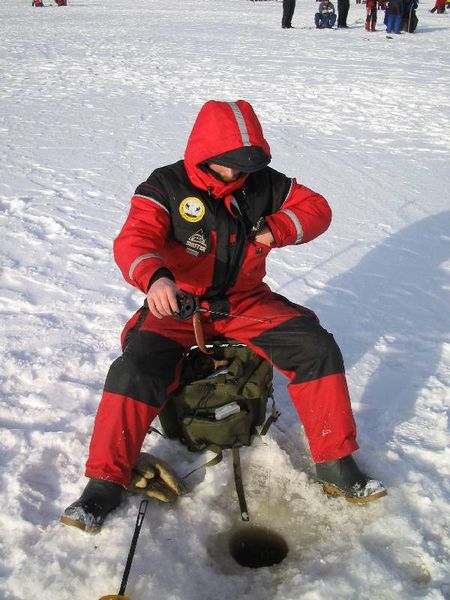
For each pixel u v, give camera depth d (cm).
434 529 262
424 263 521
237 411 285
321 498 280
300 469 297
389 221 609
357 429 318
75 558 244
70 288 455
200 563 250
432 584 239
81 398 336
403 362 379
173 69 1488
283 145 864
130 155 796
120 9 3422
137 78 1368
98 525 252
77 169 733
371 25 2336
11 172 711
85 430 312
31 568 237
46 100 1130
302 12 3231
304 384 274
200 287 290
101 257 509
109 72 1440
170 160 779
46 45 1900
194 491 282
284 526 269
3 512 259
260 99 1161
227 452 304
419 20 2833
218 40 2061
